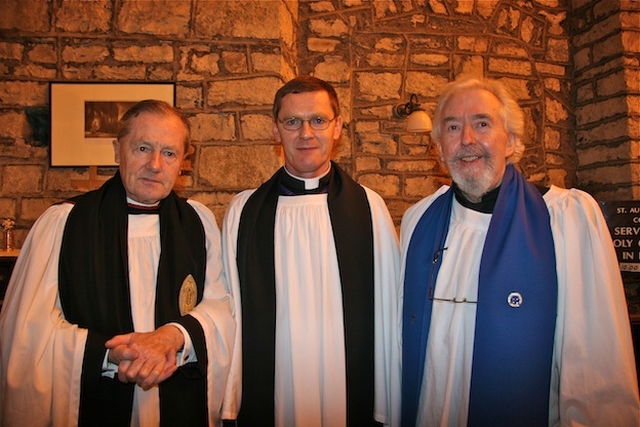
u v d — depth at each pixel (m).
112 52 2.57
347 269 1.53
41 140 2.59
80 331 1.20
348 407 1.46
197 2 2.60
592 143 3.25
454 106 1.33
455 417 1.28
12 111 2.54
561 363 1.21
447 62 3.15
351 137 3.06
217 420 1.40
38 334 1.18
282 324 1.49
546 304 1.23
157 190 1.31
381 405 1.50
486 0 3.22
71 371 1.17
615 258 1.24
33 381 1.16
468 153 1.30
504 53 3.24
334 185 1.67
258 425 1.46
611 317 1.17
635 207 2.62
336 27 3.08
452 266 1.37
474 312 1.29
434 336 1.33
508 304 1.23
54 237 1.31
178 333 1.23
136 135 1.29
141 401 1.29
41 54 2.56
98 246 1.30
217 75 2.58
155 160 1.28
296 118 1.50
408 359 1.40
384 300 1.57
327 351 1.46
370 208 1.67
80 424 1.18
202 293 1.42
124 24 2.58
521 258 1.25
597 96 3.21
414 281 1.43
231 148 2.55
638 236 2.61
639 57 3.06
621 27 3.05
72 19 2.57
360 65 3.09
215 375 1.33
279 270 1.53
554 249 1.27
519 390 1.19
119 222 1.35
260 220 1.59
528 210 1.32
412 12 3.15
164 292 1.32
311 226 1.57
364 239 1.59
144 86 2.55
